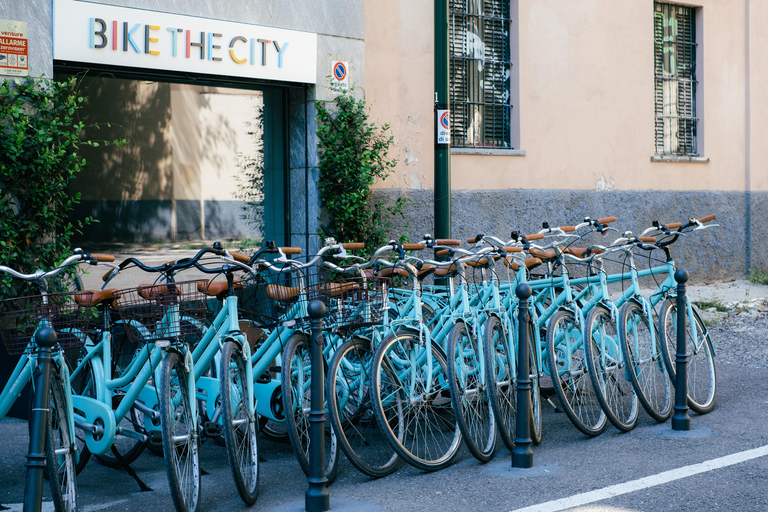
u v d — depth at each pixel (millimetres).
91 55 6926
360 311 4727
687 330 6242
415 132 9578
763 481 4414
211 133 8062
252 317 4898
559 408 6234
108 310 4422
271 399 4848
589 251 5879
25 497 3373
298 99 8609
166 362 3957
